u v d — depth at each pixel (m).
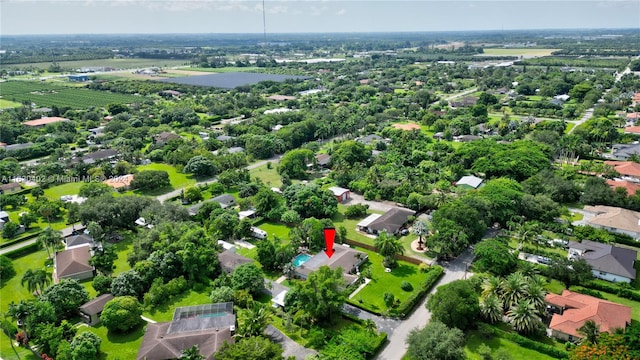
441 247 138.88
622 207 171.12
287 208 174.88
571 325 103.88
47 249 150.75
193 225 157.62
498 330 106.19
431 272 131.75
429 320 112.44
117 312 109.00
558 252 143.00
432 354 93.19
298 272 133.00
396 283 130.62
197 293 127.44
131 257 139.00
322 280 113.56
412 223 168.12
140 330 112.19
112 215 163.25
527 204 163.25
